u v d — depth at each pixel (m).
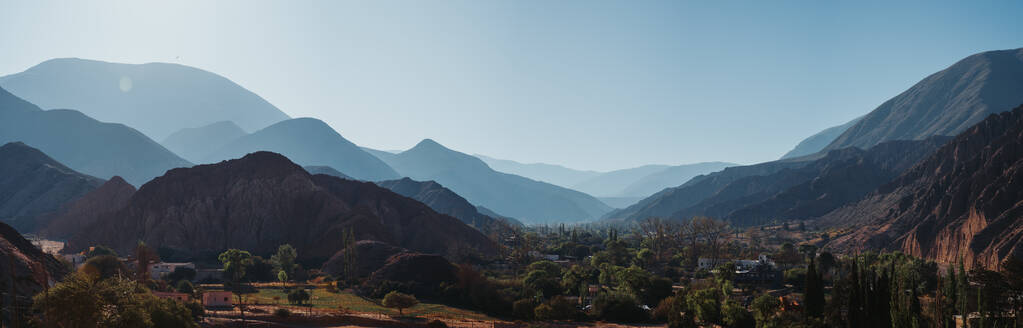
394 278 139.50
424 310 113.94
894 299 67.69
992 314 66.12
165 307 68.38
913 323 62.22
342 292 134.38
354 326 94.38
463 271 132.00
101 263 112.56
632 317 107.62
